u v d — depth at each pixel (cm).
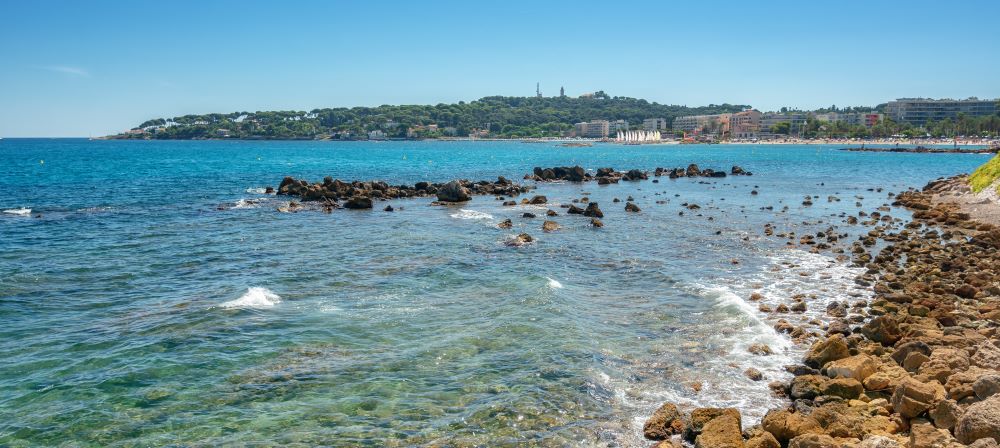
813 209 4400
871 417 1184
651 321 1803
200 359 1504
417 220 3794
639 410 1265
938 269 2362
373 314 1847
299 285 2188
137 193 5384
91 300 2006
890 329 1616
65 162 10569
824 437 1032
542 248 2859
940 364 1333
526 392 1332
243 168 9300
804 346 1603
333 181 5381
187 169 8912
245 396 1316
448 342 1617
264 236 3192
